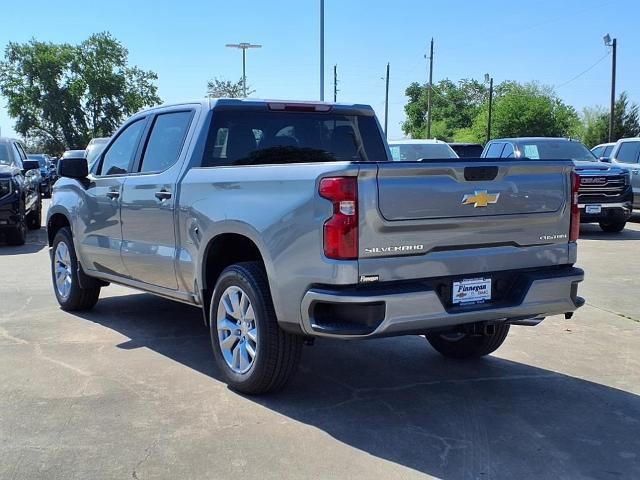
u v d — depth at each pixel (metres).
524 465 3.82
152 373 5.29
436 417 4.50
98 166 6.76
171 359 5.66
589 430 4.32
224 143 5.51
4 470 3.69
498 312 4.40
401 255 4.13
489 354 5.93
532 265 4.66
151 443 4.04
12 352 5.82
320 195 4.06
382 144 6.38
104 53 76.19
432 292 4.13
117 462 3.79
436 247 4.24
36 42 74.81
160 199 5.54
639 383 5.23
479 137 72.00
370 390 5.00
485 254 4.43
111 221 6.30
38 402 4.66
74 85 73.88
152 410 4.54
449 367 5.59
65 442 4.04
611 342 6.35
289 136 5.85
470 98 101.31
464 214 4.30
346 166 3.96
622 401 4.84
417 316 4.09
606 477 3.70
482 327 4.51
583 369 5.55
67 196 7.11
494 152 16.67
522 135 68.38
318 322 4.14
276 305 4.38
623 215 14.55
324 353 5.96
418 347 6.18
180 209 5.29
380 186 4.03
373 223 4.01
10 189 12.54
